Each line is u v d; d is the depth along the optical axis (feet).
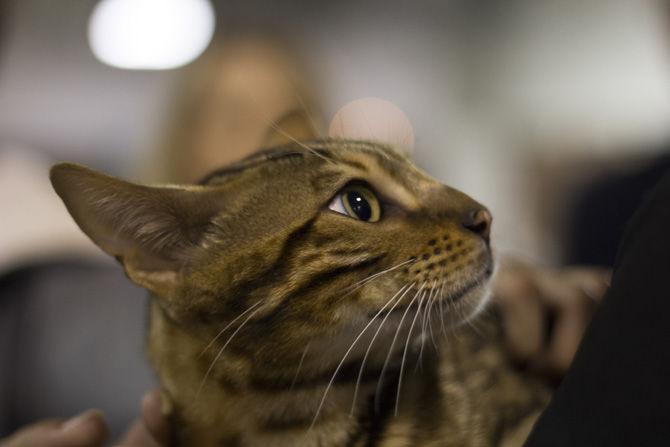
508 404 1.08
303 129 1.40
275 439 1.06
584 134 2.95
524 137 3.20
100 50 2.73
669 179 0.71
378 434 1.06
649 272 0.68
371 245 1.03
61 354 1.70
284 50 2.03
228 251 1.03
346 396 1.05
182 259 1.05
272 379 1.03
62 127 2.96
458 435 1.05
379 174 1.08
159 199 1.04
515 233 2.46
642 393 0.66
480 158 3.32
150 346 1.14
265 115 1.73
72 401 1.68
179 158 2.00
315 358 1.02
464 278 1.05
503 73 3.48
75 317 1.74
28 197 1.91
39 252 1.81
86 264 1.85
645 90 3.18
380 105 3.18
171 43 2.64
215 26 2.42
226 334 1.03
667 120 3.02
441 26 3.55
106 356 1.70
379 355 1.05
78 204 1.00
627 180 2.05
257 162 1.11
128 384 1.69
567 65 3.36
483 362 1.11
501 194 3.09
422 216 1.06
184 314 1.05
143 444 1.13
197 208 1.06
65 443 1.04
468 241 1.06
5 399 1.67
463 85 3.57
